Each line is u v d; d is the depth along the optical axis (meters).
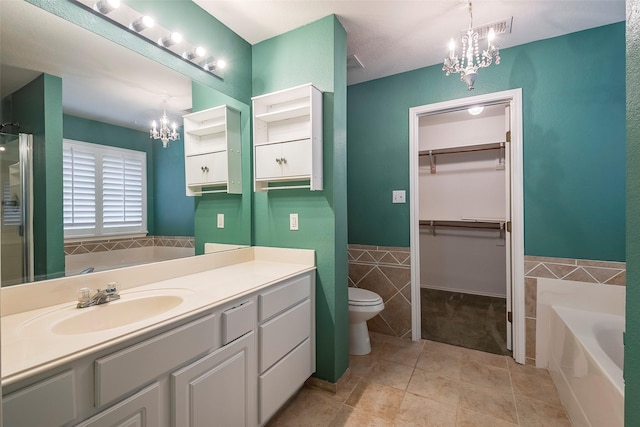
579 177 1.94
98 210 1.32
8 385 0.65
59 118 1.18
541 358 2.05
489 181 3.50
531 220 2.07
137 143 1.47
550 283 2.02
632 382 0.60
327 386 1.81
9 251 1.04
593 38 1.90
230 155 1.96
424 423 1.54
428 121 3.59
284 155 1.81
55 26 1.15
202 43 1.72
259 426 1.37
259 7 1.71
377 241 2.65
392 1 1.67
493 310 3.12
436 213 3.82
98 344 0.81
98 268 1.31
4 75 1.03
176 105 1.64
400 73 2.53
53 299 1.12
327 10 1.74
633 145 0.60
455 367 2.08
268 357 1.43
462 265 3.71
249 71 2.08
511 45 2.11
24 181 1.09
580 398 1.45
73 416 0.76
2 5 1.03
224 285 1.40
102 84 1.32
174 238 1.63
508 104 2.20
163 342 0.96
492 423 1.53
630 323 0.61
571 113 1.95
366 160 2.69
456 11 1.75
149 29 1.45
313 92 1.73
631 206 0.61
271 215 2.03
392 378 1.95
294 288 1.64
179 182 1.67
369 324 2.70
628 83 0.62
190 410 1.04
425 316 3.01
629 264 0.62
